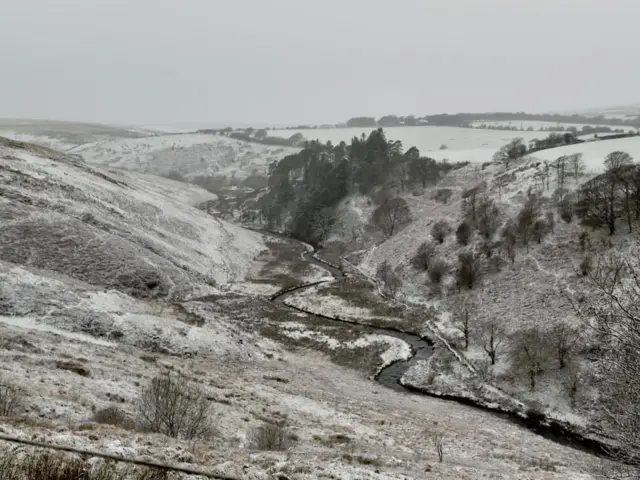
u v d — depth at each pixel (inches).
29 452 427.8
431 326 1977.1
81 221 2170.3
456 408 1370.6
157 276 2050.9
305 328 1953.7
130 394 851.4
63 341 1108.5
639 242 769.6
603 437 1178.6
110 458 450.6
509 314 1823.3
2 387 665.0
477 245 2417.6
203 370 1226.0
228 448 618.2
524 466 867.4
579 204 2240.4
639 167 2298.2
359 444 860.6
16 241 1843.0
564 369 1407.5
